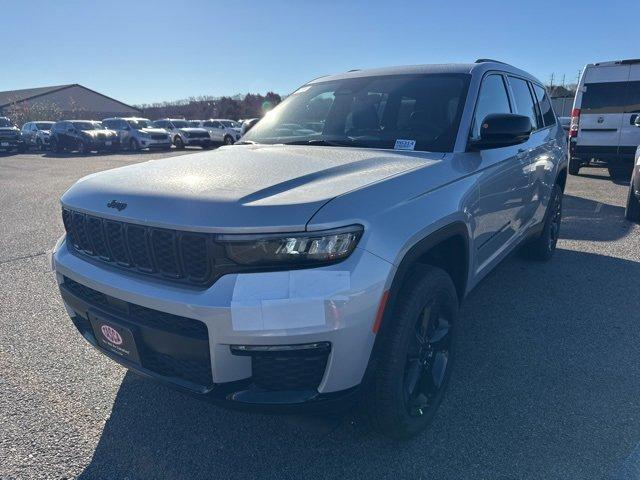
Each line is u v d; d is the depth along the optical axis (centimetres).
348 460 244
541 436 257
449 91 328
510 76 401
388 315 214
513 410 279
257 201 207
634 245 594
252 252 197
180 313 205
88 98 6359
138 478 235
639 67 1057
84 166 1766
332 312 195
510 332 371
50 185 1226
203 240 203
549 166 466
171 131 2864
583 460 240
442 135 304
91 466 243
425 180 253
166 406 289
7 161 2055
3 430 269
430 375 262
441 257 288
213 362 204
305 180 232
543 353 341
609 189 1004
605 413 275
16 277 507
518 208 389
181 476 236
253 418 277
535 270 504
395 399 231
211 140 2827
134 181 250
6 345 361
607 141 1110
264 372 206
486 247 328
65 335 376
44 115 5300
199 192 219
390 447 252
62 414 282
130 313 228
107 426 272
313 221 196
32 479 234
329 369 202
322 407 208
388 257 209
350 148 307
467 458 243
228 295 197
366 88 359
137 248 225
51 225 750
